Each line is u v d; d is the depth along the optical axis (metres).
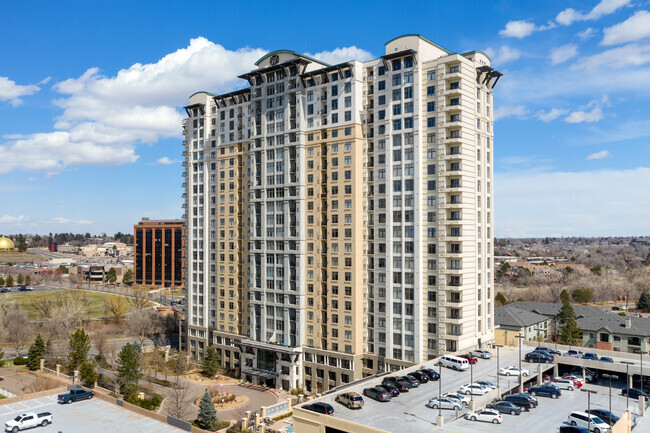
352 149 110.69
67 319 169.00
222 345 136.88
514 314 139.12
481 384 79.06
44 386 111.00
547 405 76.31
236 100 136.25
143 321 175.12
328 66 115.56
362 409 69.38
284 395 113.31
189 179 150.62
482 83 107.19
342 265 111.69
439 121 99.31
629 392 84.38
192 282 148.88
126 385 103.12
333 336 113.06
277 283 123.06
